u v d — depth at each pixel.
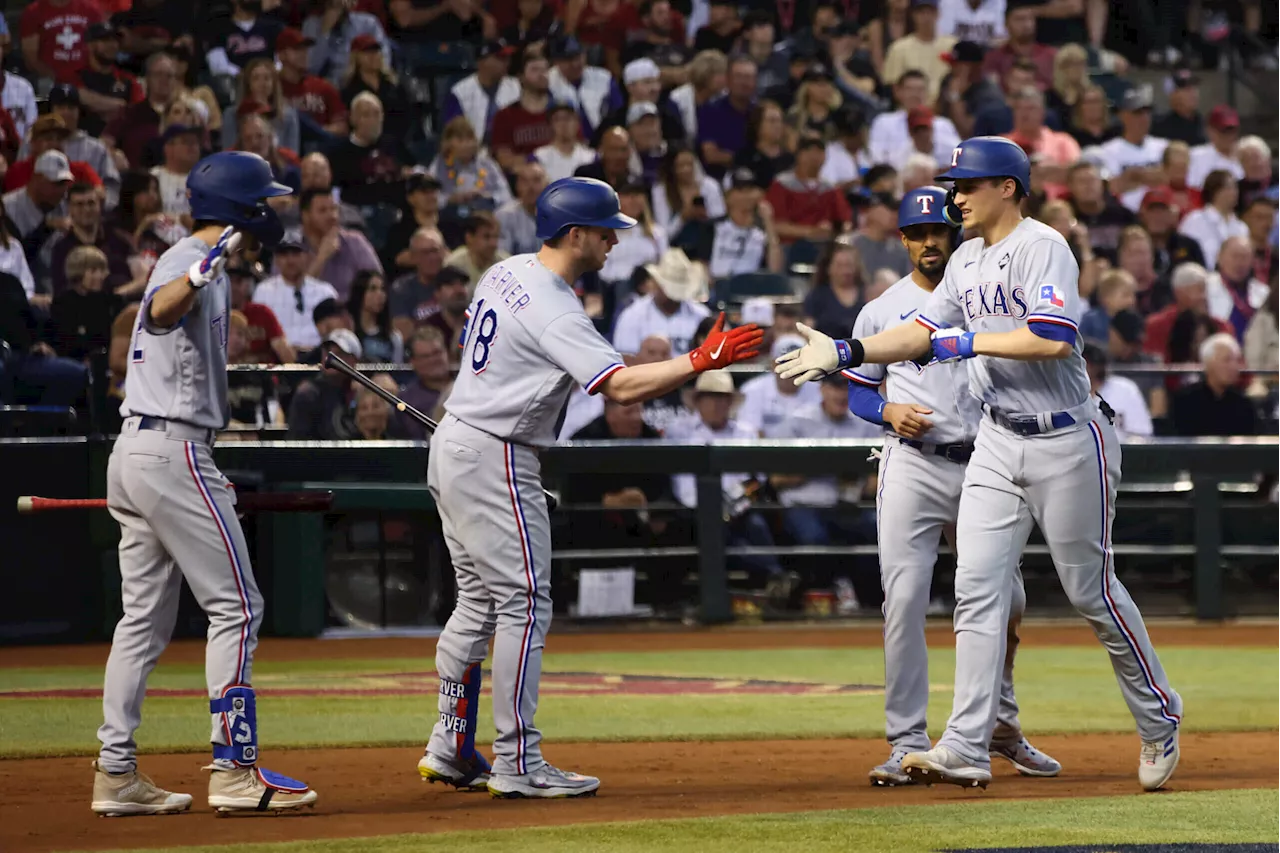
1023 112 54.59
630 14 55.00
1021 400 17.52
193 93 48.50
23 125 47.22
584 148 51.25
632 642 39.25
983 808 16.03
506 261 18.28
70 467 37.94
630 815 16.27
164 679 31.08
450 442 17.88
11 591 37.28
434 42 53.59
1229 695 28.64
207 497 16.72
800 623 42.66
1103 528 17.66
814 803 17.11
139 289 42.12
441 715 18.47
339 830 15.43
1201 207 55.06
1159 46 61.34
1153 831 14.39
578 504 41.50
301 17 51.16
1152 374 44.75
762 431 43.75
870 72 57.00
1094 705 27.34
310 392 39.19
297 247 43.31
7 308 40.94
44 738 22.78
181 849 14.06
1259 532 43.72
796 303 45.69
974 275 17.72
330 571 39.00
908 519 19.08
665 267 45.69
